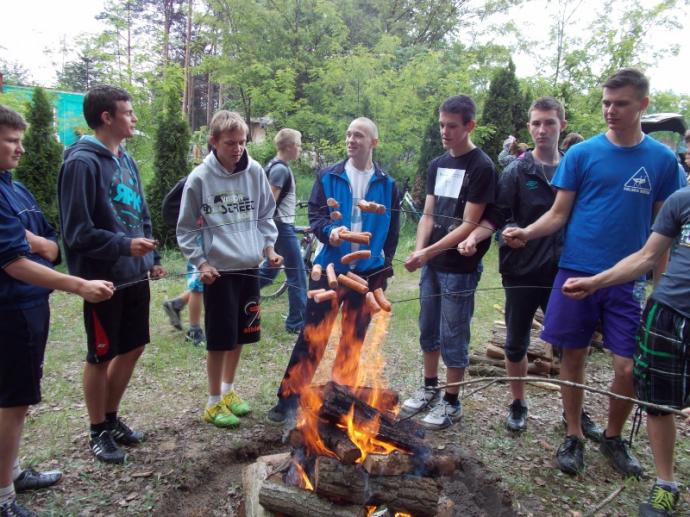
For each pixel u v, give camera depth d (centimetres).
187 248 307
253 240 322
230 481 278
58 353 444
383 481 216
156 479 268
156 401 365
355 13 2120
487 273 645
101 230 261
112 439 290
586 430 335
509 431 334
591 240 282
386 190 324
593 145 284
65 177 258
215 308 317
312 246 580
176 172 802
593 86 1415
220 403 332
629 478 283
